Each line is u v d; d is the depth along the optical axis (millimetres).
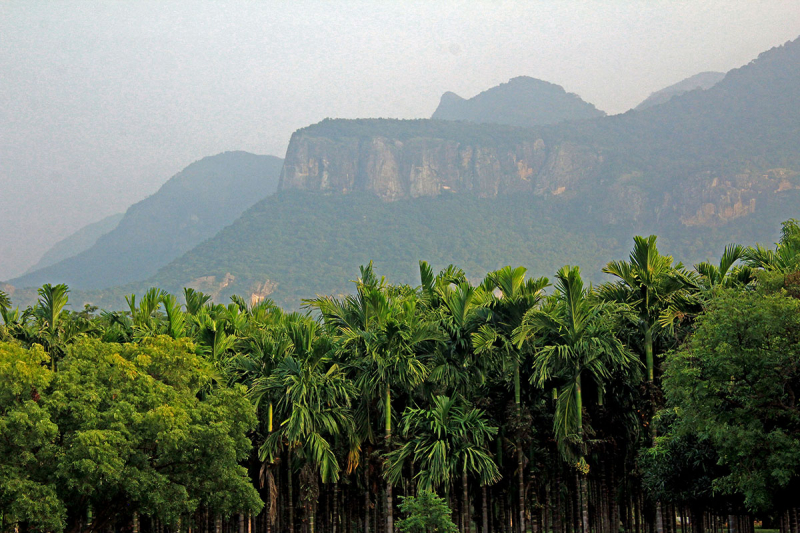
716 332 28344
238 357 39719
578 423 36938
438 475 35719
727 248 37594
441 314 40031
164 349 34000
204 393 37219
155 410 30797
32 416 28719
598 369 36719
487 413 39625
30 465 29328
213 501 33938
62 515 29656
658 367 38969
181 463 33375
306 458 37938
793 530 33469
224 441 33344
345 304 40156
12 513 28641
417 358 38719
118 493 32812
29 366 29688
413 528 33062
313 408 37125
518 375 38438
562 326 37469
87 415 30031
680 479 35312
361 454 39969
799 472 28172
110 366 32281
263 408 39062
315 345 38062
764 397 27891
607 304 37594
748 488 27828
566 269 36719
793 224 37125
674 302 37062
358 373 39250
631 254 38875
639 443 40156
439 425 36625
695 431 30578
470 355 38812
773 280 29922
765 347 27688
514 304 38031
